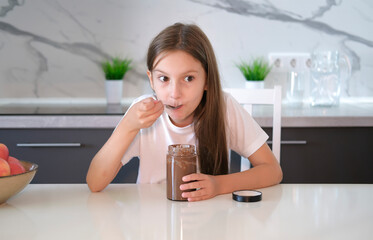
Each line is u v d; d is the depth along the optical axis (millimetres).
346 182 2168
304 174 2158
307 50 2631
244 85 2635
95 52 2586
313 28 2621
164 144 1471
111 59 2594
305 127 2121
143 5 2570
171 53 1162
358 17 2621
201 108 1378
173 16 2584
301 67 2631
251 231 882
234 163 2143
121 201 1089
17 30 2555
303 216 975
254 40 2615
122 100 2623
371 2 2611
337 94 2453
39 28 2561
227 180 1171
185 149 1084
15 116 2080
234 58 2625
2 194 1028
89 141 2107
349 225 923
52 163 2111
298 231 885
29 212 1007
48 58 2580
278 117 1698
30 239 847
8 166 1037
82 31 2570
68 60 2586
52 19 2557
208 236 854
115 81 2479
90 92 2607
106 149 1209
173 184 1083
